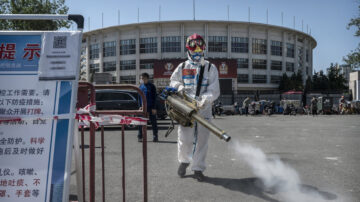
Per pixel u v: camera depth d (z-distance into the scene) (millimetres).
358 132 8898
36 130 1752
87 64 51750
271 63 49562
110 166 4211
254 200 2754
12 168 1704
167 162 4496
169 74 35250
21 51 1825
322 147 5883
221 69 35375
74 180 3510
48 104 1773
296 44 53250
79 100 2750
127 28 47156
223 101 30578
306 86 49156
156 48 45688
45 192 1683
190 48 3451
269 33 49188
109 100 9984
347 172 3781
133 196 2875
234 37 46875
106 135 8203
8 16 1908
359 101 23875
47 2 14258
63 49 1830
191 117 2887
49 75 1804
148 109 6840
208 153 5285
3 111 1753
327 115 22562
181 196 2879
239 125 12258
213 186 3213
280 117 19953
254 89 47688
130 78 47031
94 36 50875
